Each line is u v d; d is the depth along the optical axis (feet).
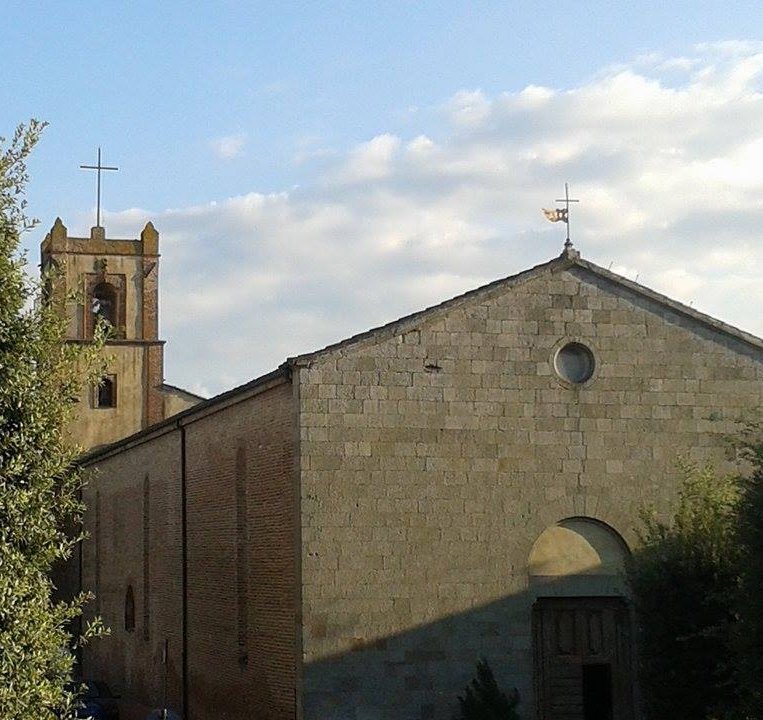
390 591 88.17
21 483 45.21
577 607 93.61
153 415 201.26
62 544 46.26
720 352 97.66
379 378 89.71
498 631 89.86
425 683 87.92
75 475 47.14
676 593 85.35
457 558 89.76
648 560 87.45
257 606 97.14
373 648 87.35
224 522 107.55
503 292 93.20
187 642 119.44
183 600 120.67
